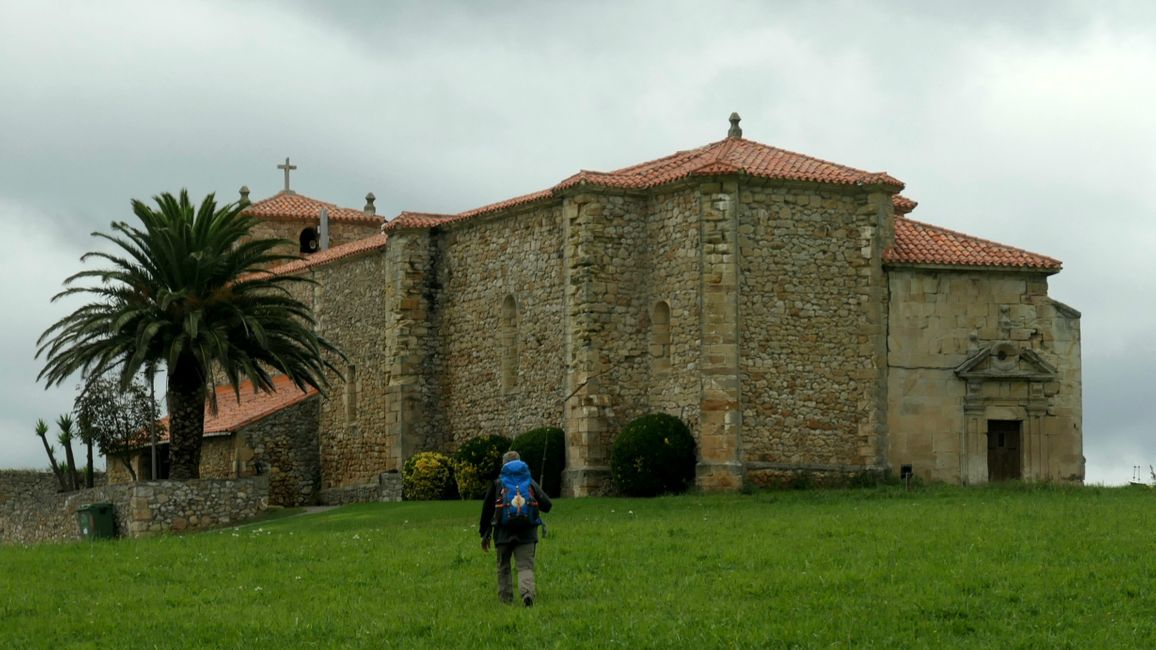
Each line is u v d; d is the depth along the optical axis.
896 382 51.53
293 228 81.81
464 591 29.70
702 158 53.16
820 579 29.09
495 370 58.09
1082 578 28.70
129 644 26.75
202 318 53.41
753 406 50.19
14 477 76.88
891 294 51.72
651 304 52.25
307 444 67.81
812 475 50.47
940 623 25.77
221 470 67.62
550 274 55.22
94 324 52.72
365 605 28.78
